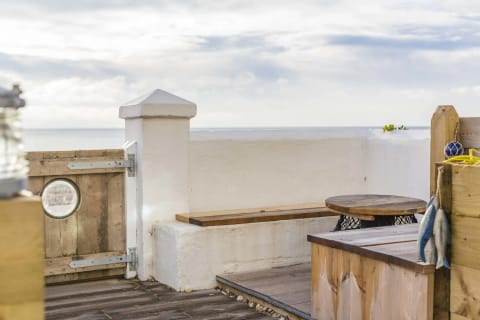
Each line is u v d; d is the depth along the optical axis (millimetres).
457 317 2266
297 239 4605
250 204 5000
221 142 4848
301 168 5246
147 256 4477
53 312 3604
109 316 3516
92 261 4355
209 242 4211
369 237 2961
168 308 3688
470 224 2188
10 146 1079
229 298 3939
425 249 2393
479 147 3188
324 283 3021
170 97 4539
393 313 2520
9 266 1055
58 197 4242
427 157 4918
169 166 4543
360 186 5582
